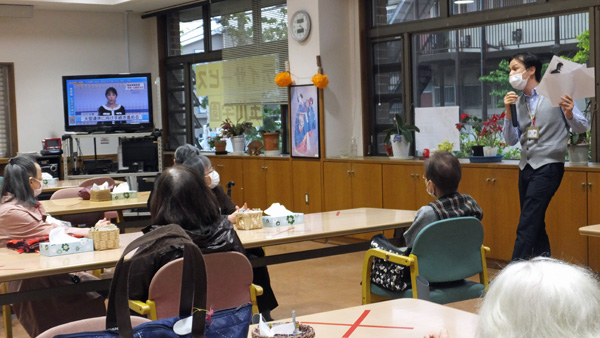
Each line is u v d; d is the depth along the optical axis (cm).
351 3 768
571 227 542
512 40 637
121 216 654
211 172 468
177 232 160
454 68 690
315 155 764
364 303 369
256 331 184
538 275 103
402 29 729
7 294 323
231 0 904
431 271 343
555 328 99
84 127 930
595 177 524
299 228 405
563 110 456
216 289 300
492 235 598
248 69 883
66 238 353
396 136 698
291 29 776
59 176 930
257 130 902
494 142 616
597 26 567
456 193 360
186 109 1012
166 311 288
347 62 771
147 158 917
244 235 383
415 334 201
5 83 964
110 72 1026
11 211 371
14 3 920
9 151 969
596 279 109
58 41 987
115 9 994
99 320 214
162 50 1043
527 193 475
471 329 204
